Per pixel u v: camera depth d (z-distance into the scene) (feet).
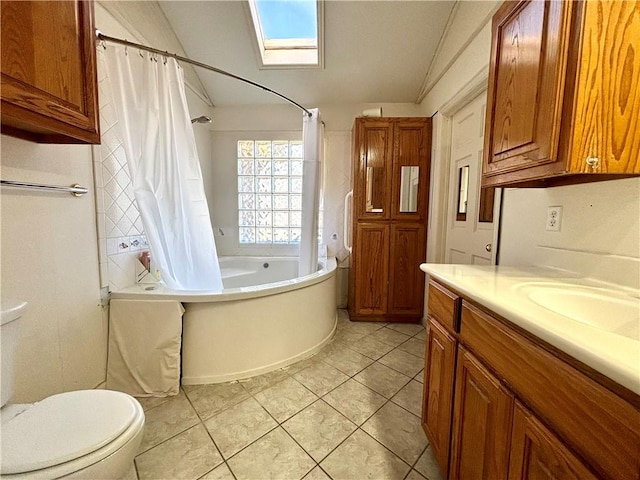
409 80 9.13
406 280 9.13
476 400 2.81
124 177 5.74
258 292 6.06
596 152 2.50
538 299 2.69
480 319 2.80
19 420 2.78
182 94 5.79
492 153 3.86
